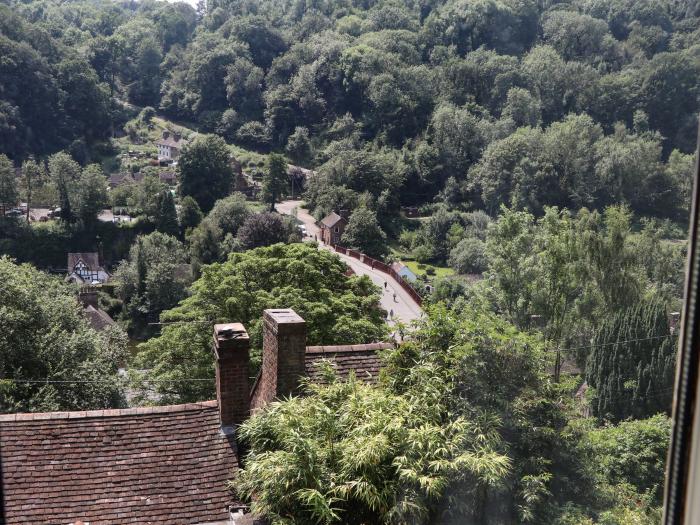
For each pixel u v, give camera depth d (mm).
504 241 29859
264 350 11086
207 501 9406
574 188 65062
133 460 9734
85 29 178750
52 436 9781
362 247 80875
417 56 149000
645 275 27828
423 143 110000
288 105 141500
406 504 7531
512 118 104375
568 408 9523
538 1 145375
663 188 48469
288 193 112438
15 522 8680
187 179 95688
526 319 28578
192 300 26500
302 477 8016
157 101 157500
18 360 23828
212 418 10469
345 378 10977
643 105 77812
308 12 181250
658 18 106000
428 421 8508
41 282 29516
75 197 86250
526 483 8180
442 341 9711
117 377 26219
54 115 119875
